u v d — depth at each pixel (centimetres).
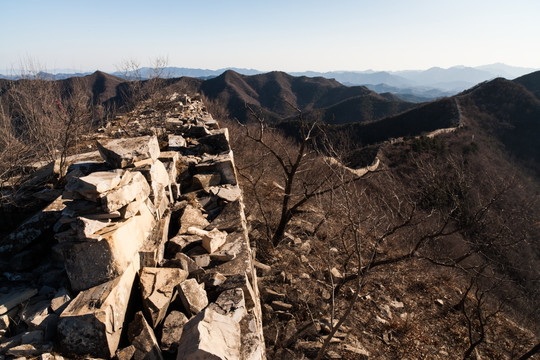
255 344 268
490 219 763
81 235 273
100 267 280
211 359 217
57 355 239
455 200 794
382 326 730
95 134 809
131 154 419
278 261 779
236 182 605
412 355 674
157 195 421
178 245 387
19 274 318
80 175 427
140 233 347
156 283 309
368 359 594
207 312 257
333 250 931
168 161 560
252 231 815
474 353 752
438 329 795
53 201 384
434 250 988
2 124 598
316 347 563
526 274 878
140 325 265
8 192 445
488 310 911
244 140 1304
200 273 348
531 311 886
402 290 896
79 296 268
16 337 243
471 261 977
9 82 709
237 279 341
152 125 878
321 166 1015
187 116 1080
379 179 1017
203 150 692
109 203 293
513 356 773
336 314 701
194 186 557
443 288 957
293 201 1054
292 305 652
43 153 594
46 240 358
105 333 246
